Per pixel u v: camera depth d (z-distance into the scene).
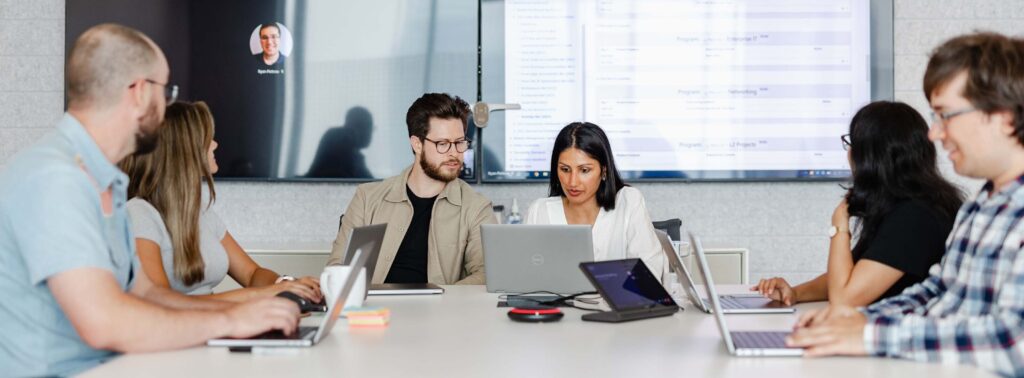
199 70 4.06
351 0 4.07
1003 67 1.52
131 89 1.74
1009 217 1.56
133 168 2.38
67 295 1.61
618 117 4.09
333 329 1.96
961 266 1.70
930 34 4.15
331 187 4.18
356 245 2.33
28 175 1.65
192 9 4.05
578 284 2.52
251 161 4.09
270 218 4.19
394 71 4.08
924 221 2.18
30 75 4.10
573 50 4.07
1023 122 1.52
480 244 3.24
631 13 4.07
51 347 1.72
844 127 4.10
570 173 2.99
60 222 1.62
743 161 4.11
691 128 4.10
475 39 4.07
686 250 3.00
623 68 4.08
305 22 4.07
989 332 1.50
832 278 2.29
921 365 1.54
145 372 1.50
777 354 1.64
